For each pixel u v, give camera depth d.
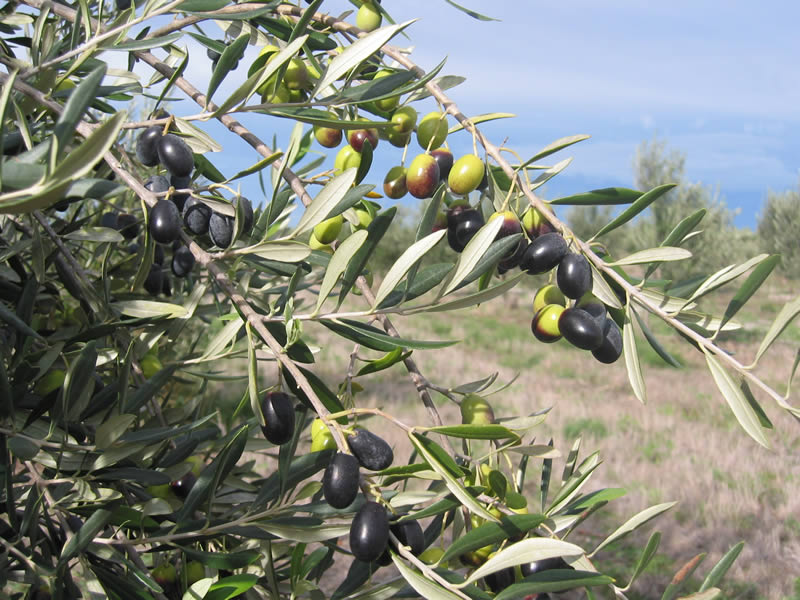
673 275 18.55
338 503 0.88
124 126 1.22
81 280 1.47
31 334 1.23
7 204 0.58
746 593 5.43
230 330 1.34
